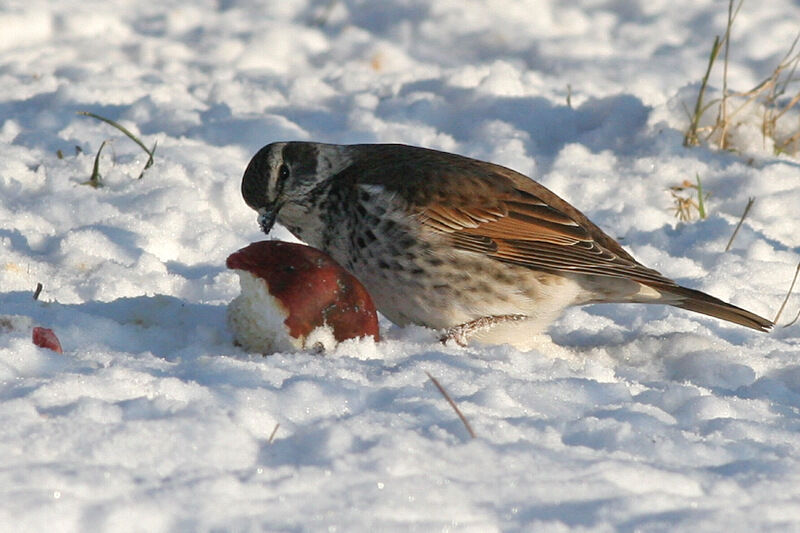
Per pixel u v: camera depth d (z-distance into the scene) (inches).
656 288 421.7
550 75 826.2
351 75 796.0
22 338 352.2
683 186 648.4
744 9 933.2
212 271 505.4
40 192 577.3
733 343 467.2
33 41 861.8
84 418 289.3
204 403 304.7
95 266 482.6
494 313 429.7
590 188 638.5
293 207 447.8
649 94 755.4
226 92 754.8
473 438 298.7
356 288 386.3
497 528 252.1
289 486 263.0
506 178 443.8
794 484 284.8
